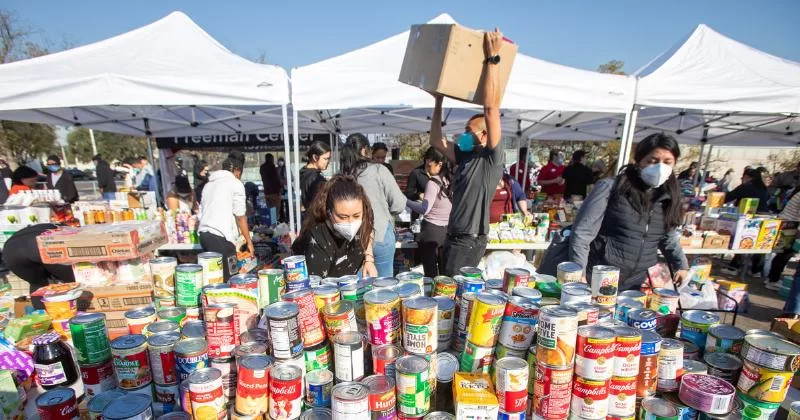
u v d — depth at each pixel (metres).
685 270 2.39
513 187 4.83
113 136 31.02
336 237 2.06
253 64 4.01
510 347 1.17
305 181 4.20
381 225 3.26
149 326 1.34
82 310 2.22
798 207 5.15
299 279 1.60
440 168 3.85
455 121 8.59
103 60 3.82
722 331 1.36
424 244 3.87
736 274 6.40
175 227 4.34
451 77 1.79
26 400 1.32
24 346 1.50
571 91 3.93
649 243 2.20
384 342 1.24
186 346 1.20
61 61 3.76
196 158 11.04
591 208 2.12
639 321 1.31
